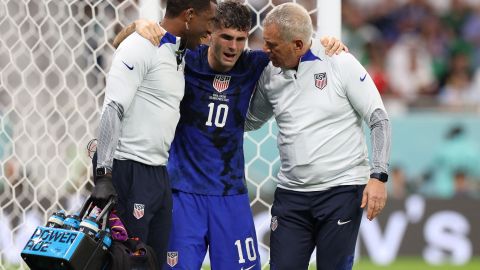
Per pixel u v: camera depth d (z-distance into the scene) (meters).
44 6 24.44
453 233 31.64
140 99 15.46
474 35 50.84
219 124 16.81
